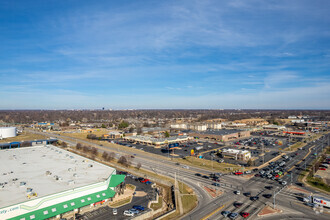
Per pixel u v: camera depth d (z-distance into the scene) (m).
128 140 194.12
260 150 155.88
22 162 92.38
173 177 96.81
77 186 66.44
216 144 176.88
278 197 75.38
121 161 117.50
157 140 175.38
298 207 67.88
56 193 60.75
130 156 130.88
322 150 156.88
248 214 62.88
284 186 86.06
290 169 110.56
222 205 69.38
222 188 83.88
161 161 124.81
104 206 68.44
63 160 96.12
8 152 110.75
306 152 150.75
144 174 101.12
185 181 91.81
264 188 83.81
